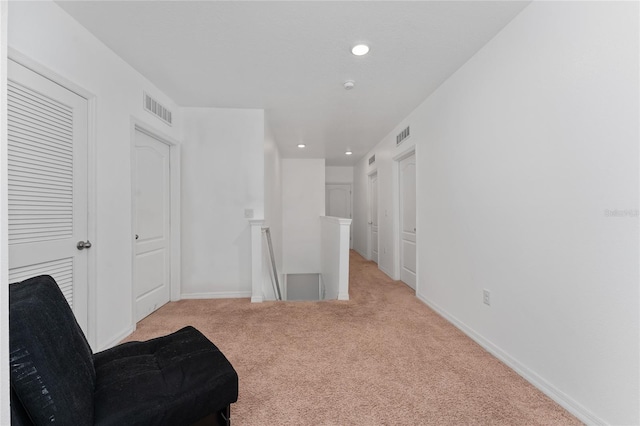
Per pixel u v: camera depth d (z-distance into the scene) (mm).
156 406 1082
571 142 1515
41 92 1695
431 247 3156
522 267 1853
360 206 7203
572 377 1512
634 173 1238
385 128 4438
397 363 1997
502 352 2025
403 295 3648
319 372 1885
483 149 2246
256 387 1725
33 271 1673
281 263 6320
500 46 2051
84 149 2016
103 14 1877
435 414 1496
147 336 2461
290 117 3916
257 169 3611
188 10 1850
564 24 1546
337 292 3707
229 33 2092
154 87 2932
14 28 1534
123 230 2418
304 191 6688
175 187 3398
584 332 1452
